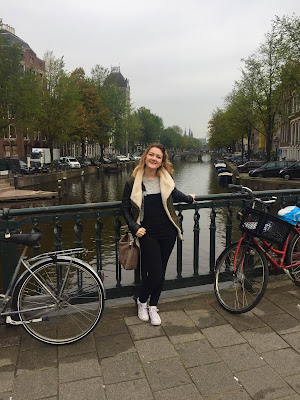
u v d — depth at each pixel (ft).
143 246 9.87
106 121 156.25
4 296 9.02
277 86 93.56
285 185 71.97
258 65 98.02
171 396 7.25
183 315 10.48
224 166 157.28
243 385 7.52
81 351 8.79
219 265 11.28
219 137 218.59
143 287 10.25
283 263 11.27
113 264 30.53
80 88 153.07
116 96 174.50
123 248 10.18
